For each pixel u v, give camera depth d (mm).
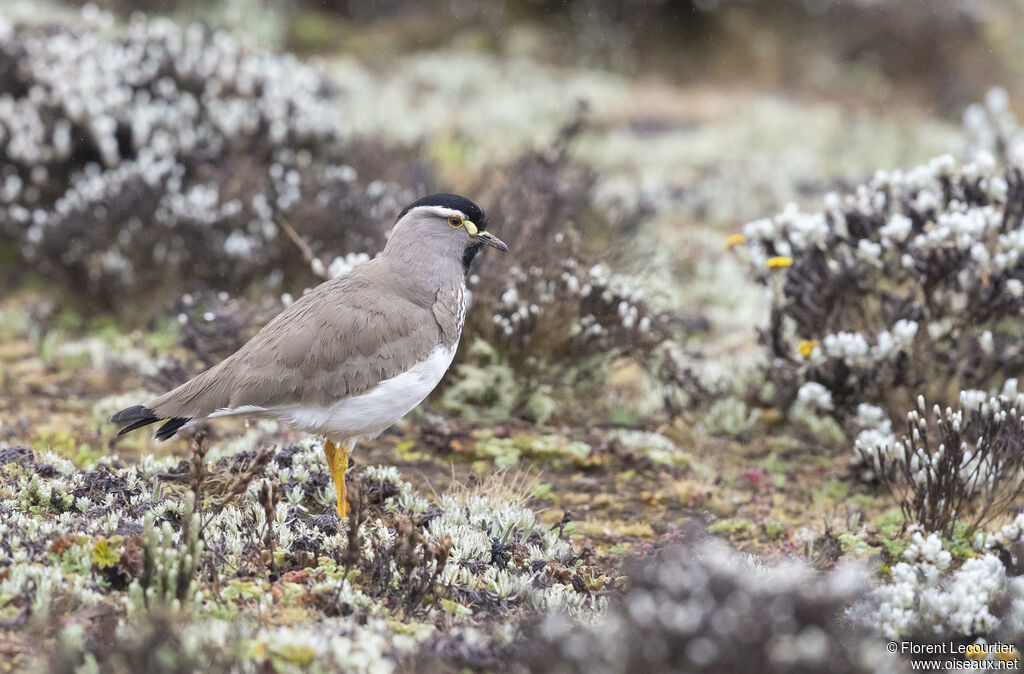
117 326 14883
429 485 10398
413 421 11906
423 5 38438
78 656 6227
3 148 16516
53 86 16844
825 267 11633
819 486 11406
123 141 16906
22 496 8398
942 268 11078
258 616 6992
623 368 14141
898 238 11031
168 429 8266
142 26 19578
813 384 11383
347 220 15000
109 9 30734
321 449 9812
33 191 16203
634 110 31469
